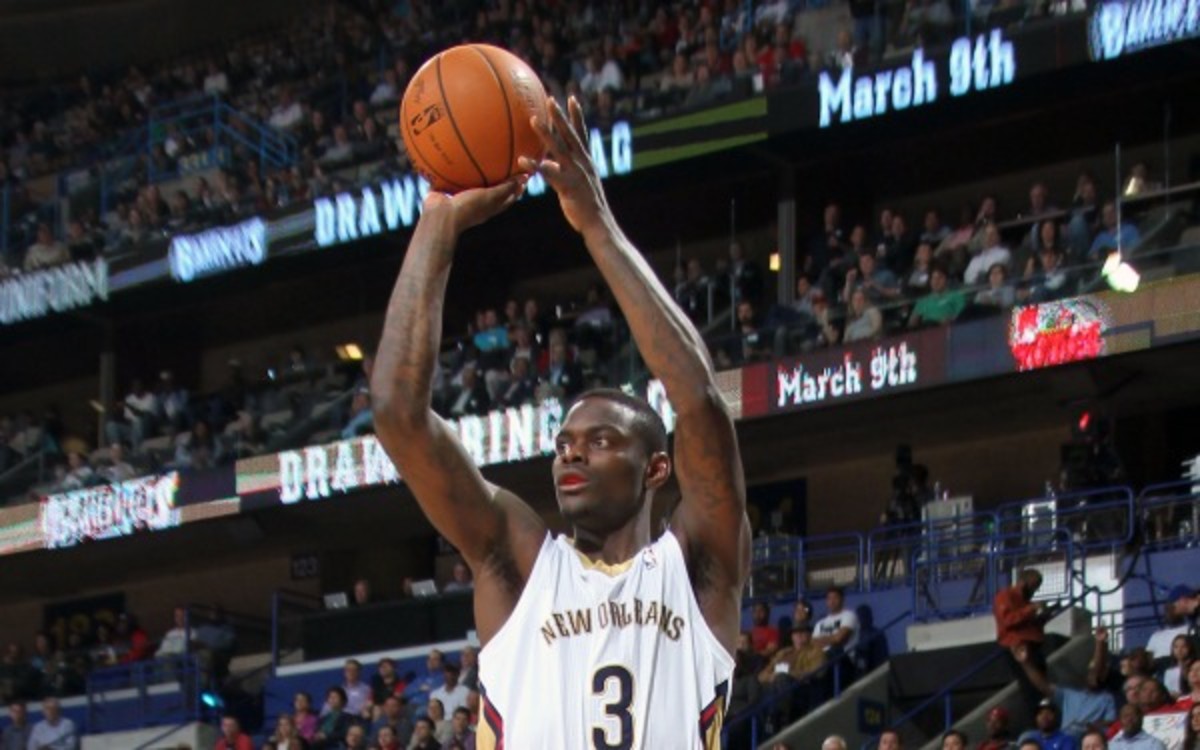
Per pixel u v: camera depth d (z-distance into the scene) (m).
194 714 49.59
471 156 8.86
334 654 49.06
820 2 49.66
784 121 47.44
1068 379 43.69
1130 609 38.88
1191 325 40.84
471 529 8.62
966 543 41.88
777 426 47.47
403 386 8.51
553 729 8.20
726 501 8.63
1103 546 39.53
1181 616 35.19
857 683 37.16
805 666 38.19
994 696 34.72
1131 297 41.59
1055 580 40.00
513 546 8.62
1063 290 42.53
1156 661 33.66
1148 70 46.34
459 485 8.58
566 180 8.62
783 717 37.53
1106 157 49.06
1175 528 40.81
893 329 44.75
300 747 41.09
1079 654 36.00
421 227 8.77
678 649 8.32
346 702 44.53
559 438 8.72
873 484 49.69
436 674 42.72
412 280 8.64
